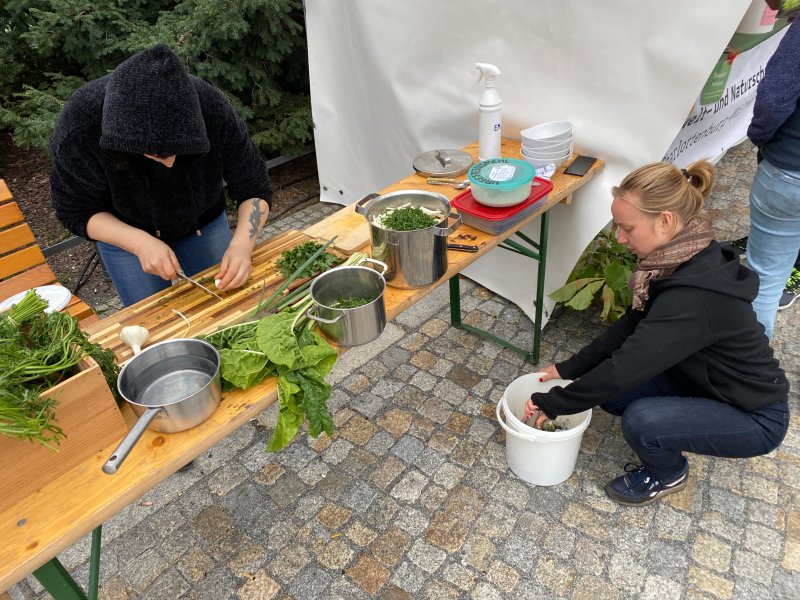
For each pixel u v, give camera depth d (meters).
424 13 3.09
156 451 1.29
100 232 2.05
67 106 1.84
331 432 1.44
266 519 2.38
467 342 3.32
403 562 2.17
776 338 3.11
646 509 2.29
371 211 1.87
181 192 2.10
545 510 2.32
